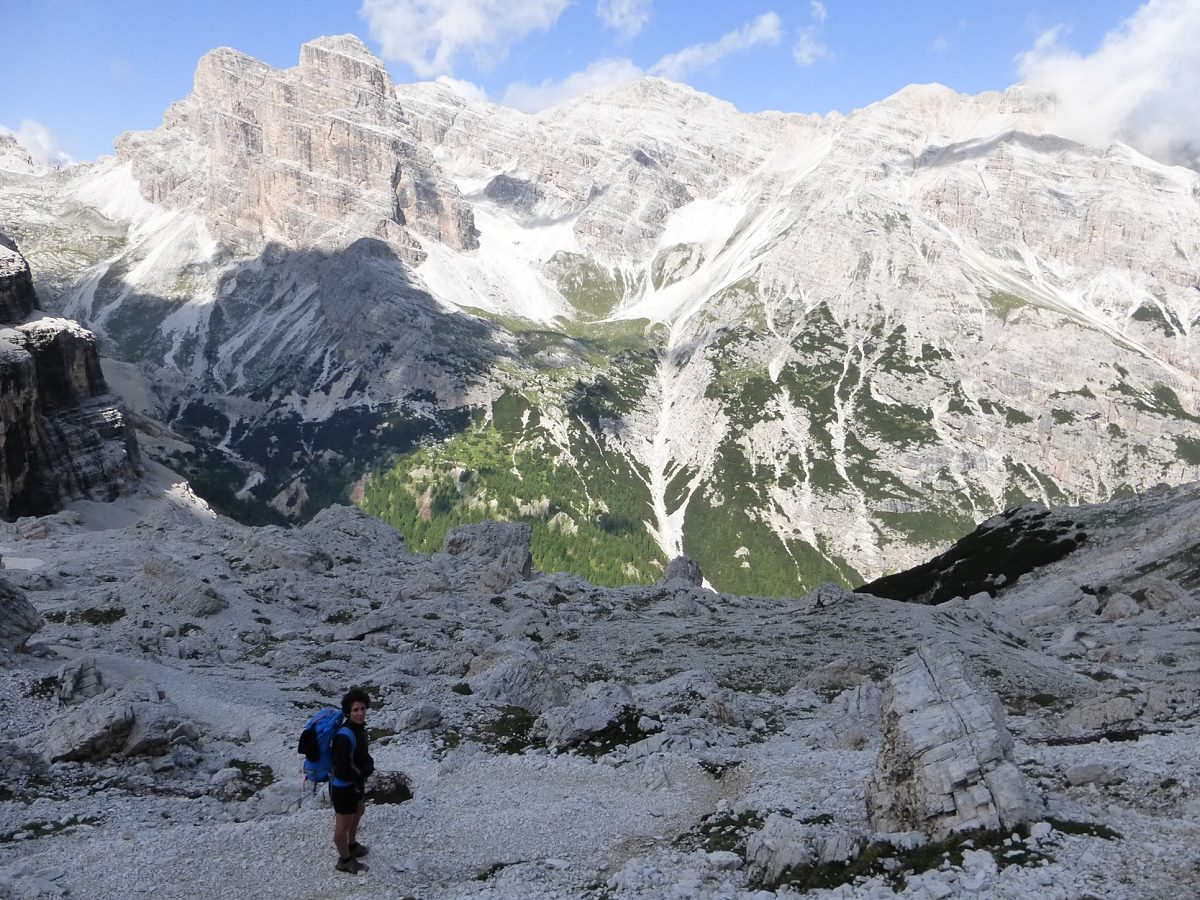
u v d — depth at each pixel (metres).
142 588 67.94
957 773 19.61
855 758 31.30
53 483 187.50
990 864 17.36
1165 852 17.23
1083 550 119.12
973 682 21.80
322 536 100.12
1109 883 16.25
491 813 26.70
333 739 21.70
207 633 62.25
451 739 37.62
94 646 52.72
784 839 19.69
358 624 66.31
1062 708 46.22
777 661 60.28
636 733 36.81
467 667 54.50
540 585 84.56
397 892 20.33
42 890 19.81
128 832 25.50
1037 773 24.61
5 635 43.97
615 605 82.88
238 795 31.23
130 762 33.12
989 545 134.12
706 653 63.19
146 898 19.77
